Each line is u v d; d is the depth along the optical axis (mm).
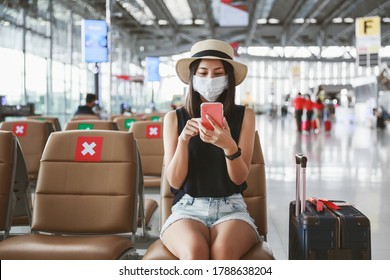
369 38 18484
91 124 5293
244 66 2367
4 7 13922
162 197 2625
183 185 2365
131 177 2631
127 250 2410
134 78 22766
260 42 37375
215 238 2141
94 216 2588
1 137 2684
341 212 2416
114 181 2613
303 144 13242
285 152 11062
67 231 2594
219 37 33125
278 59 34688
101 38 11000
